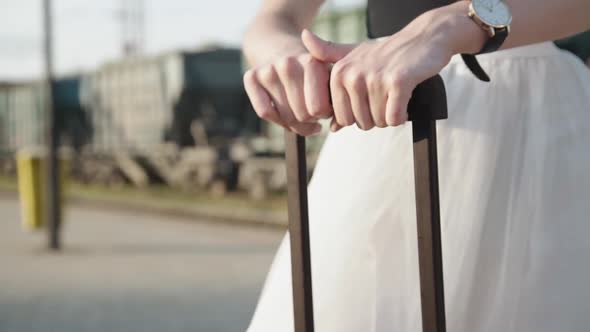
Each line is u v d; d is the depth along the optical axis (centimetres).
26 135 2850
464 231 117
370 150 120
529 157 118
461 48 97
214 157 1861
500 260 117
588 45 140
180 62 2097
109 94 2438
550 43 123
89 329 569
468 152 118
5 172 3033
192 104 2120
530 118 119
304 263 107
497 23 97
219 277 789
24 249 1026
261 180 1686
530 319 114
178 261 902
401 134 119
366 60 92
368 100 92
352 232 119
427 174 96
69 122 2691
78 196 2091
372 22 130
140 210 1622
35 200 1145
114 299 681
